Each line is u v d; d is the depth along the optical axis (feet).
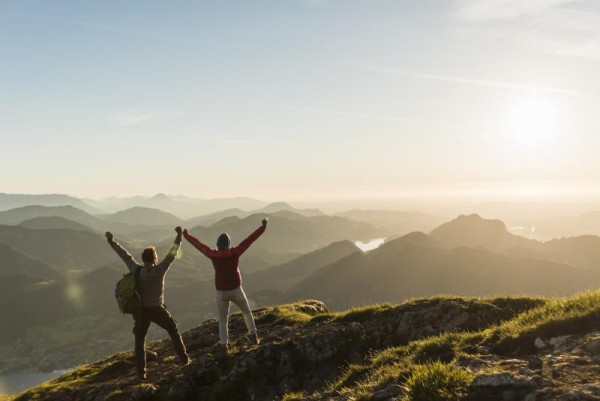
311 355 44.29
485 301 48.55
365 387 30.76
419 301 51.70
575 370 24.75
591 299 33.24
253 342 47.85
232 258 46.14
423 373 26.61
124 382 44.78
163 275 43.75
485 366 28.43
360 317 51.19
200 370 44.09
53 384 50.44
